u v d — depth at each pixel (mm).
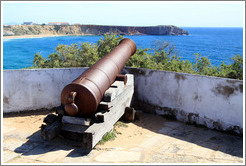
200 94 5715
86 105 4371
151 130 5484
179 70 7699
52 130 4555
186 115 6047
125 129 5449
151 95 6766
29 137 4820
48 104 6664
